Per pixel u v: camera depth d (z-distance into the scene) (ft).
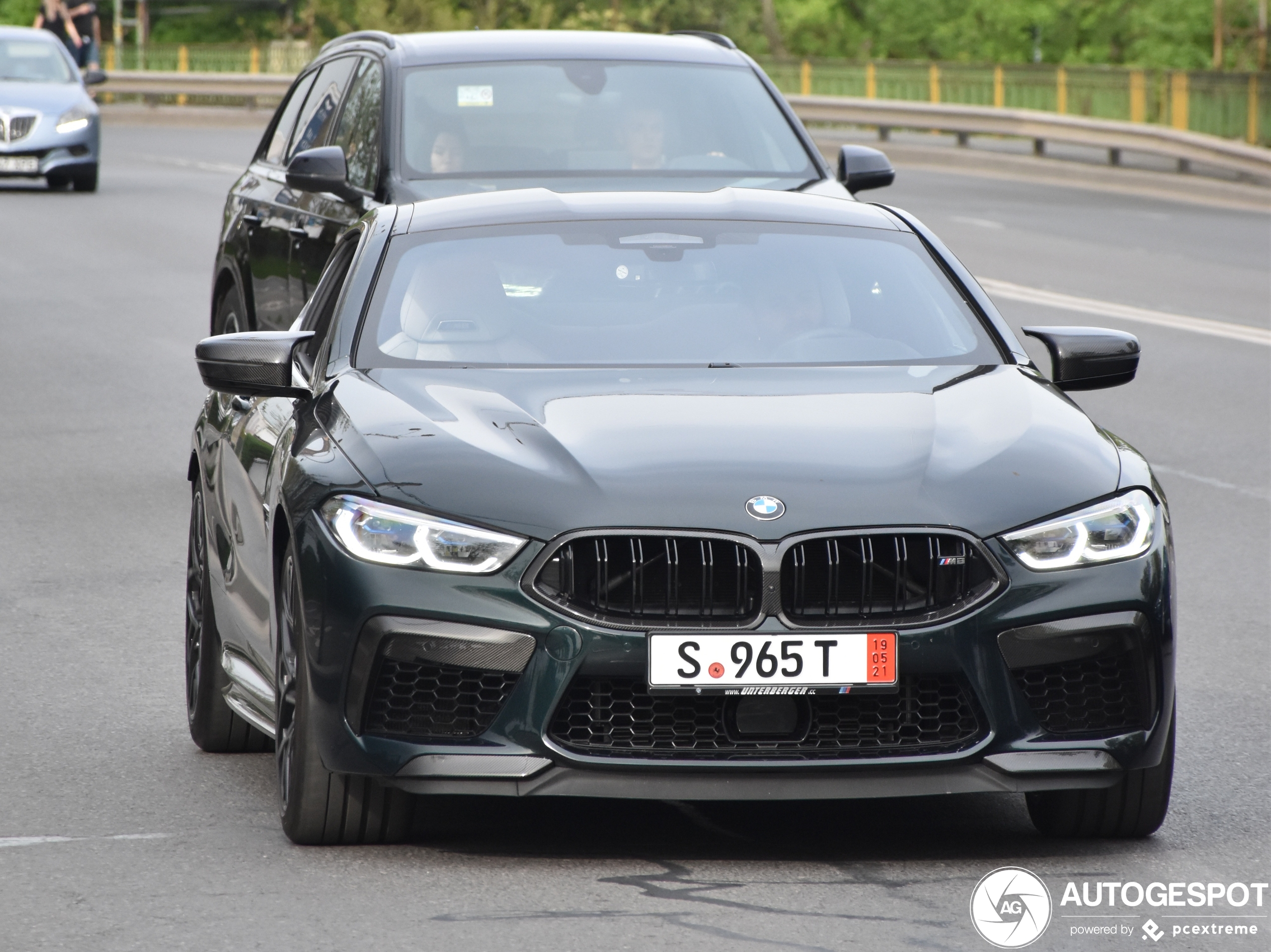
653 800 50.34
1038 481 45.16
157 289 162.71
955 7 647.15
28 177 234.58
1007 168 297.53
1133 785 45.85
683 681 43.01
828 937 39.75
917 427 47.44
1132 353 54.85
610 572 43.45
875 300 56.13
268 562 48.75
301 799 45.24
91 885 43.21
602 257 57.21
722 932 40.01
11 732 56.44
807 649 43.14
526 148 86.17
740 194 61.82
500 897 42.27
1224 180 269.64
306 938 39.70
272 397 53.67
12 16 563.07
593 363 52.90
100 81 248.32
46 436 105.19
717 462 45.14
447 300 55.01
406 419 47.55
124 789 51.13
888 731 43.80
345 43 97.66
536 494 44.01
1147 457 103.04
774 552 43.21
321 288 60.49
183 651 65.87
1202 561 81.00
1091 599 44.11
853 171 89.35
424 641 43.37
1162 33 629.51
